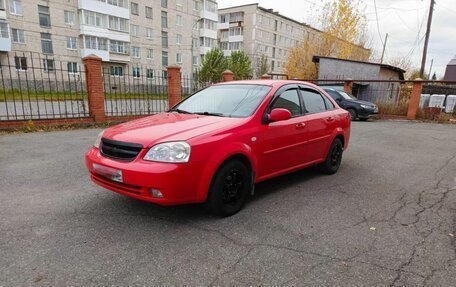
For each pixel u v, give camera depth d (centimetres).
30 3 3119
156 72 4419
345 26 2700
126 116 1078
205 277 230
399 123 1336
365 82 1700
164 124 340
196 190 300
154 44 4331
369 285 226
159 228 304
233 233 298
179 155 287
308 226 318
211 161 305
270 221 327
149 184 281
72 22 3456
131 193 296
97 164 314
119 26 3784
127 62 4031
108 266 240
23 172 474
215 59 4134
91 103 991
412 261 259
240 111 373
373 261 257
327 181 474
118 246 269
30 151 611
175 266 242
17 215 325
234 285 222
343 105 1441
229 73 1432
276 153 387
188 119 358
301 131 424
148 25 4216
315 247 276
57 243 271
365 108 1386
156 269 238
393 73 2073
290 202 383
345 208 369
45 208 344
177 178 285
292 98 429
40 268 235
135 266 241
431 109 1441
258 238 290
